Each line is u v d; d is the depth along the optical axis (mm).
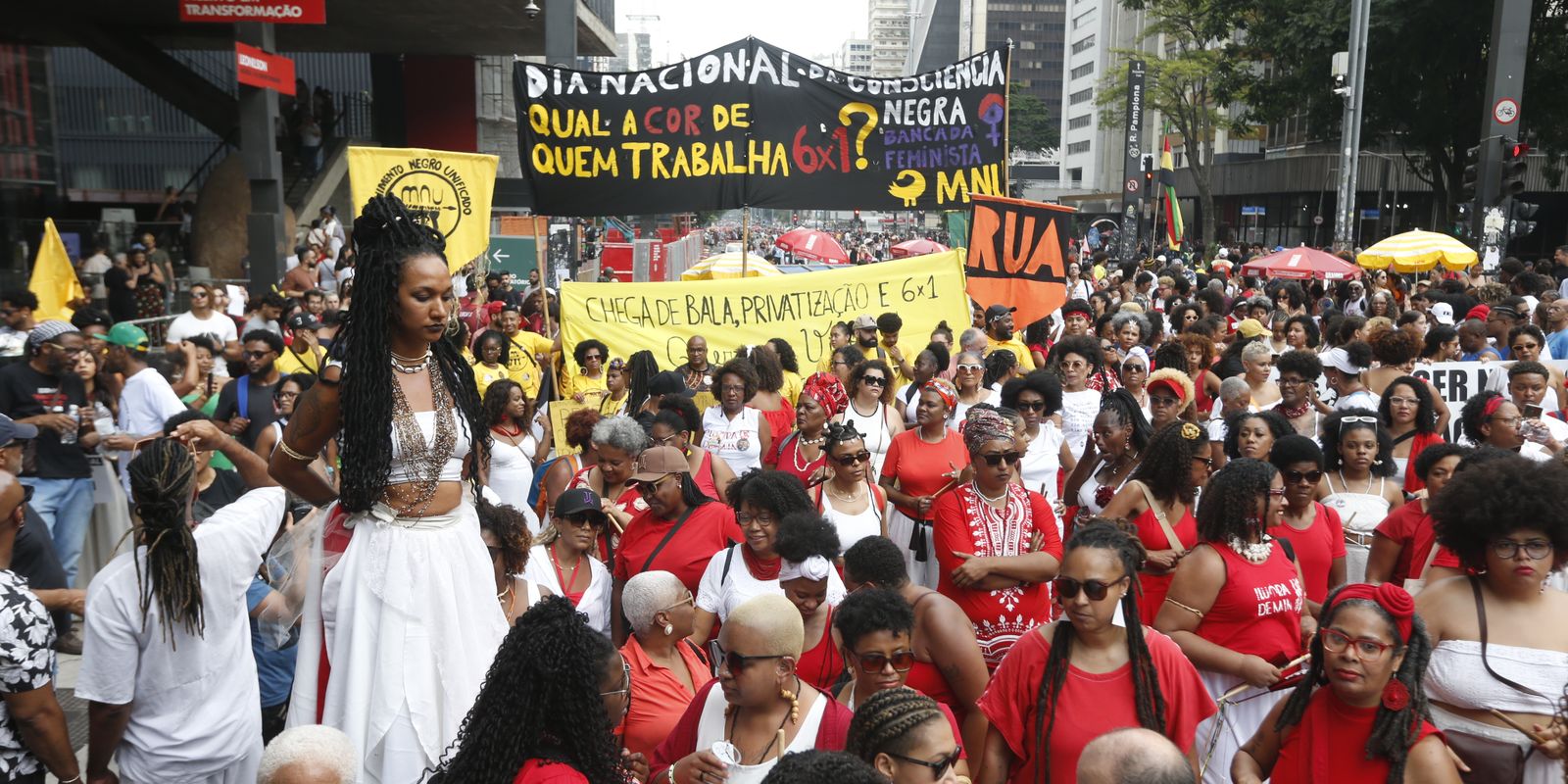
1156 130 81562
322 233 23844
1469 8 31906
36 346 7797
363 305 3410
